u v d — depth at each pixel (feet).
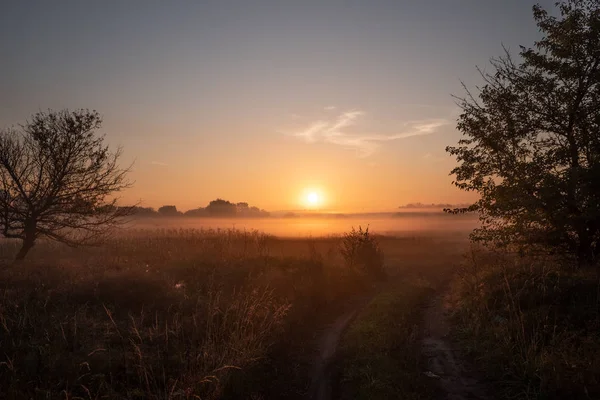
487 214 45.73
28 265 42.32
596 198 37.60
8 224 47.70
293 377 24.56
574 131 43.29
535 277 35.76
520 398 20.57
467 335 30.99
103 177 51.96
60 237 51.21
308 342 31.55
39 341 22.41
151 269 46.11
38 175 48.19
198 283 39.24
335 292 49.65
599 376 20.03
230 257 57.00
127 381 19.61
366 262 66.03
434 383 23.08
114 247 63.67
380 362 25.22
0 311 24.30
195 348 23.32
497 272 40.11
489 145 45.37
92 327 25.22
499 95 45.96
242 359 23.00
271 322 30.35
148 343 24.31
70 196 49.52
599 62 41.88
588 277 32.45
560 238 42.57
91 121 49.80
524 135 45.47
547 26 43.88
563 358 22.16
